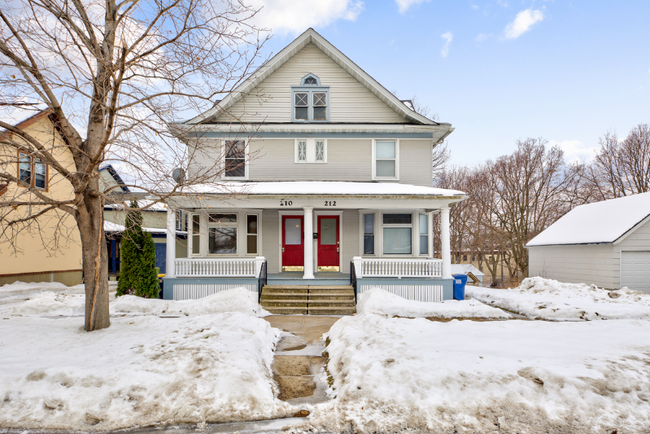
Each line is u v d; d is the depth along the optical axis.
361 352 5.16
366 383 4.21
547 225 30.52
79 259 16.83
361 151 13.79
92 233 6.47
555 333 5.98
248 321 7.11
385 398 3.96
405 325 6.52
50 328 6.60
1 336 5.99
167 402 3.94
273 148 13.68
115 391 4.03
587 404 3.68
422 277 11.35
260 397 4.14
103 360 4.74
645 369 4.18
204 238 13.16
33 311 8.86
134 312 9.05
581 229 17.30
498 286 29.34
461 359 4.54
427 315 9.29
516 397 3.81
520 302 10.57
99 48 5.79
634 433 3.36
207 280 11.11
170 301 9.66
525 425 3.51
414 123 13.85
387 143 13.92
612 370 4.13
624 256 14.27
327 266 13.52
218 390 4.14
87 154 5.83
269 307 10.40
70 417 3.71
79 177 6.00
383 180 13.71
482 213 31.83
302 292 11.05
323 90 14.07
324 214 13.59
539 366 4.22
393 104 13.80
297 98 14.07
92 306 6.43
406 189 11.84
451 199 11.30
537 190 30.47
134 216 10.13
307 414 3.93
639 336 5.77
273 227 13.48
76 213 6.34
